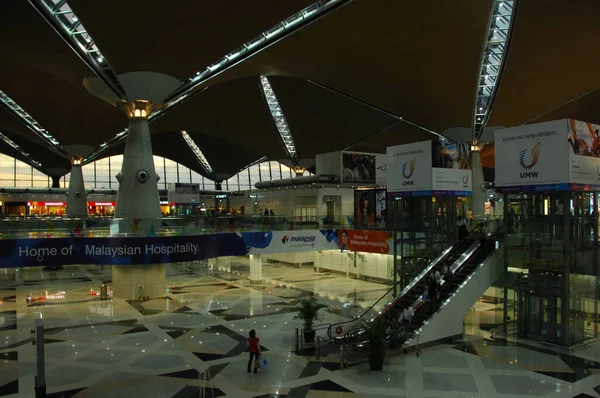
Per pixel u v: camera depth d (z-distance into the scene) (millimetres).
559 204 15570
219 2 18953
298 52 24953
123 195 24703
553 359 14219
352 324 16859
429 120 34844
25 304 22609
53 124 38750
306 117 41500
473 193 35625
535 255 16281
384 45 24188
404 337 15336
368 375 12734
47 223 20812
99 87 24922
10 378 12438
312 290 26531
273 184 40469
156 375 12711
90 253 21000
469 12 20891
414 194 20688
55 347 15453
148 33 20609
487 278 17875
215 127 43938
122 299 23766
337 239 29016
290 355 14516
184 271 34906
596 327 16562
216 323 18812
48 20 19984
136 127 24875
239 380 12320
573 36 22609
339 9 20703
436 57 25203
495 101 30594
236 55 24594
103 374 12812
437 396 11219
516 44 23844
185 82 25859
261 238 26047
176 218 23594
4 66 27594
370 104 35062
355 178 36062
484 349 15359
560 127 15117
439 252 20406
